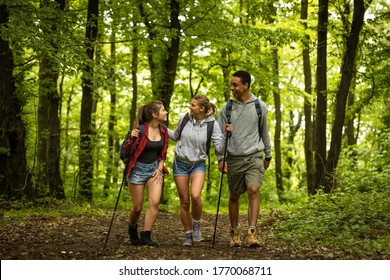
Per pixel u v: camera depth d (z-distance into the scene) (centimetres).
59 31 1162
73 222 1031
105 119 2566
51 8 1147
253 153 729
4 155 1352
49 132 1558
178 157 738
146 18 1714
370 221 866
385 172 1695
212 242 782
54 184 1555
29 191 1388
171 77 1781
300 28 1823
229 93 2308
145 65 2177
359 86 2191
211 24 1678
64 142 2077
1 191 1345
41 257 636
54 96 1553
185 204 739
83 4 1670
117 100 2922
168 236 888
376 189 1467
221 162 733
